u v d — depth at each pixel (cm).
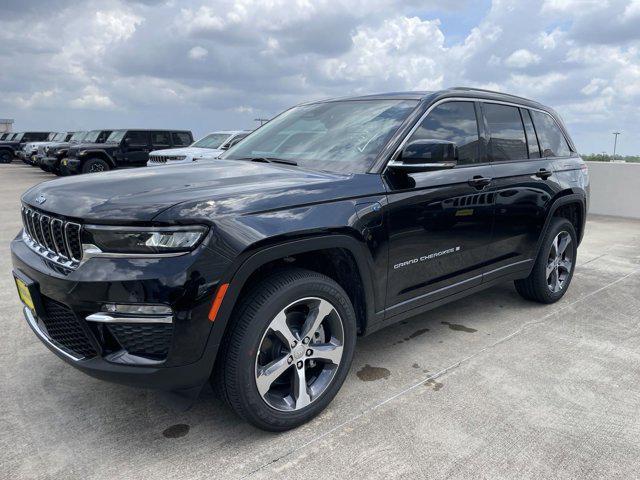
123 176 278
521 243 402
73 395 293
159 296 212
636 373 324
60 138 2702
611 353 354
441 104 344
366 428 260
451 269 341
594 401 289
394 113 330
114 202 228
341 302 267
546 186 416
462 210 337
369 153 304
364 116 341
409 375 319
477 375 319
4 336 375
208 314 220
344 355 275
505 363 337
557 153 454
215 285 219
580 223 483
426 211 311
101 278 216
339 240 261
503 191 372
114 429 260
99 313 219
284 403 256
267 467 231
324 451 242
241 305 237
